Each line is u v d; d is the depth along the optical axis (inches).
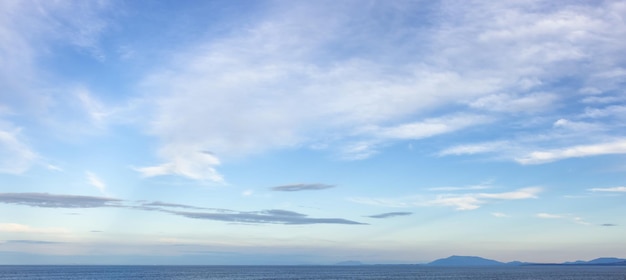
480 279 7480.3
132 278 7642.7
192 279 7386.8
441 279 7504.9
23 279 7283.5
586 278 7598.4
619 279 7175.2
